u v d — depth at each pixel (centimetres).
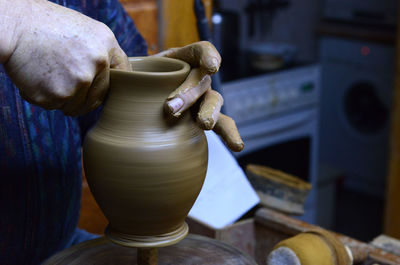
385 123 437
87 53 74
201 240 98
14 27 73
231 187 127
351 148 461
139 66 87
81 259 90
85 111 81
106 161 76
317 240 104
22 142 99
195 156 79
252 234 133
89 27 76
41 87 75
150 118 77
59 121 104
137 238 81
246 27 421
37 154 100
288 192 138
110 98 79
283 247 101
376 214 425
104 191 78
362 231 398
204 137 84
